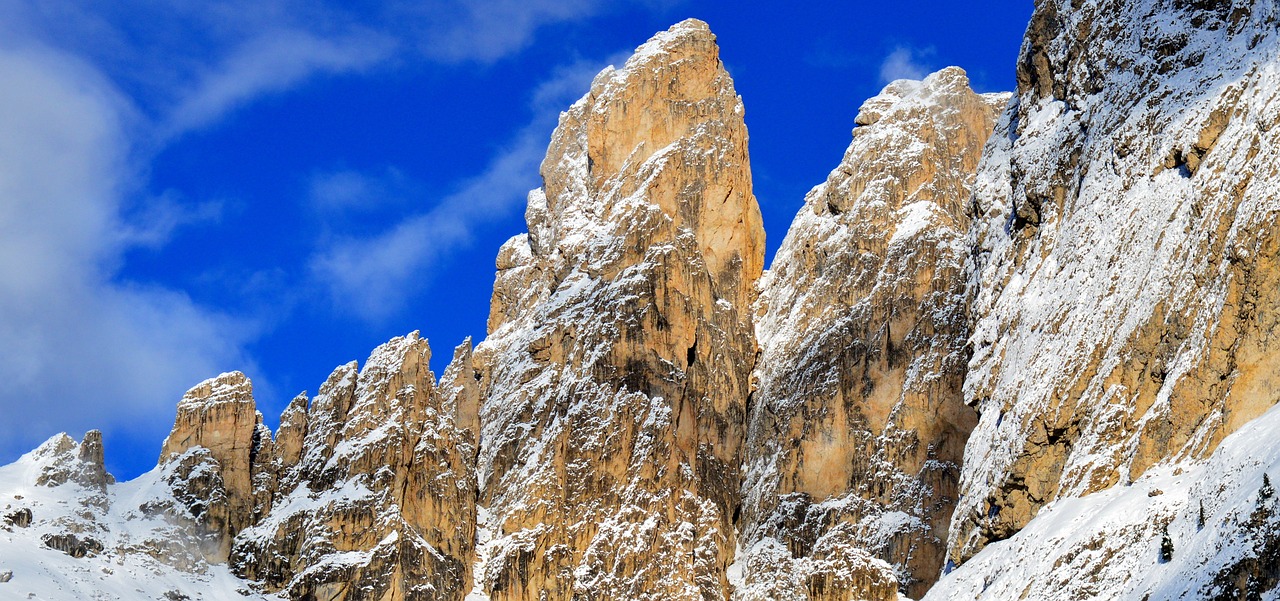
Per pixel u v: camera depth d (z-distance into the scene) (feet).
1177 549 344.49
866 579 473.26
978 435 458.50
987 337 473.67
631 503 550.77
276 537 530.68
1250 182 400.06
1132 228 431.43
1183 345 398.62
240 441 552.00
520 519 550.77
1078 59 478.59
